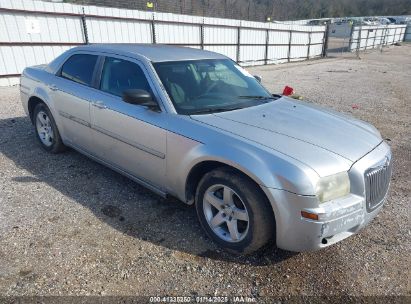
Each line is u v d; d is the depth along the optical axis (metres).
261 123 3.12
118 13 14.27
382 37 44.59
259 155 2.65
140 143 3.46
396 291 2.61
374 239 3.25
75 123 4.32
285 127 3.07
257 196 2.66
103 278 2.64
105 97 3.85
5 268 2.69
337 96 11.17
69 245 3.00
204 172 3.17
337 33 38.50
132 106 3.54
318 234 2.50
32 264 2.75
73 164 4.71
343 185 2.62
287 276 2.73
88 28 13.43
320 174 2.53
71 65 4.54
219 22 19.53
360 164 2.72
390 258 2.98
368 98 10.97
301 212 2.49
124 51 3.91
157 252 2.96
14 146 5.34
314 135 2.98
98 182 4.20
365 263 2.91
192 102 3.41
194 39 18.41
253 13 30.44
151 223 3.38
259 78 4.72
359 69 21.16
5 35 11.13
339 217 2.54
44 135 5.10
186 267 2.79
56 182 4.17
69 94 4.31
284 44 26.14
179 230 3.29
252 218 2.70
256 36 22.86
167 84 3.43
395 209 3.81
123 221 3.40
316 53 31.77
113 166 4.02
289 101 4.03
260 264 2.86
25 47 11.73
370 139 3.15
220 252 2.99
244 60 22.53
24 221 3.33
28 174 4.36
